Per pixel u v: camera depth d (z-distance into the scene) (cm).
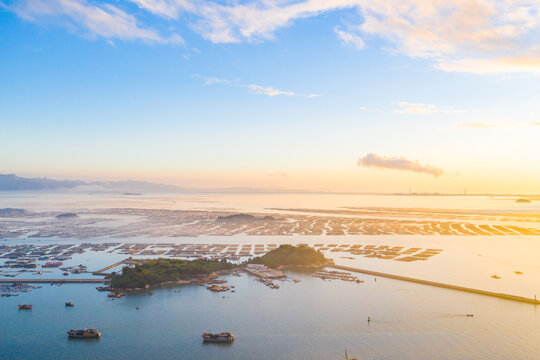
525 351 19138
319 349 19475
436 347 19600
